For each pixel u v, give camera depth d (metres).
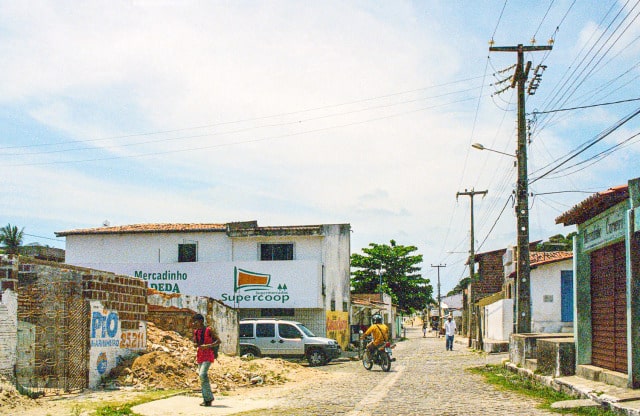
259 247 35.31
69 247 37.22
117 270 34.09
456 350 36.50
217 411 11.87
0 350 11.92
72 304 14.27
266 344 26.61
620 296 13.21
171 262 35.66
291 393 15.21
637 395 11.17
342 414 11.35
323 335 33.12
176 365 15.82
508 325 34.69
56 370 13.98
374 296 58.00
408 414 11.27
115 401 12.40
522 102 22.66
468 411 11.51
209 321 22.88
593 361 14.95
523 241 21.95
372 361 22.69
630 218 11.79
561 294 31.31
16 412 10.76
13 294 12.34
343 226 35.78
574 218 15.13
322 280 34.53
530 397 13.66
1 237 57.34
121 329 15.76
